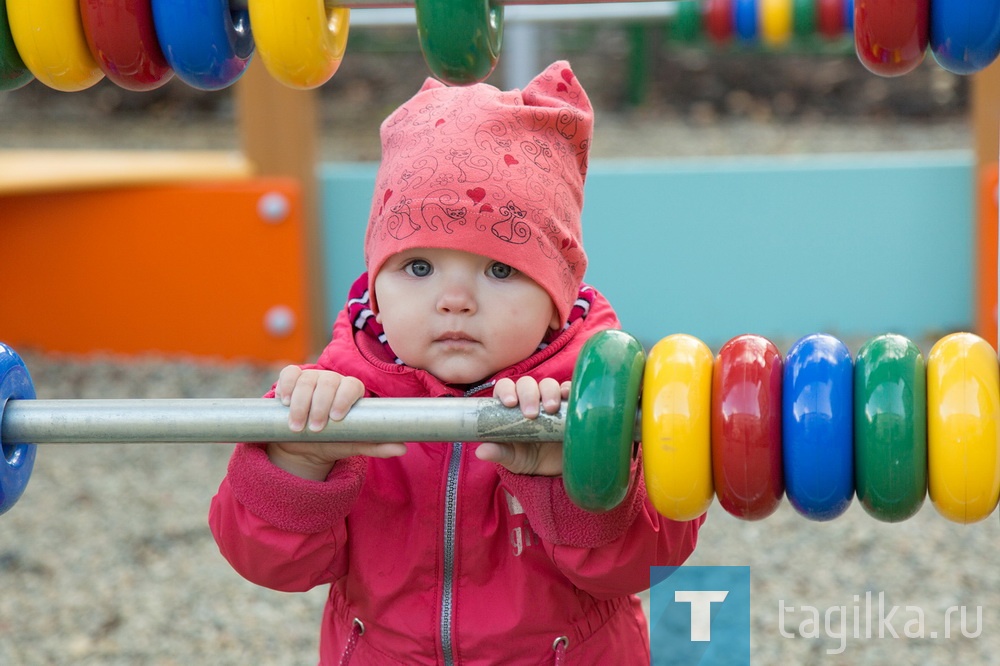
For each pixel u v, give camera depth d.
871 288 5.43
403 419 1.55
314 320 5.41
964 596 3.34
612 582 1.69
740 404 1.48
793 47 5.89
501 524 1.80
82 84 2.00
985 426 1.45
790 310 5.47
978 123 5.29
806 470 1.48
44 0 1.90
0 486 1.65
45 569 3.55
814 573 3.49
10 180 4.85
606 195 5.44
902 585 3.41
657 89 11.46
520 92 1.95
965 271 5.39
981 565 3.52
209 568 3.57
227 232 5.14
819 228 5.42
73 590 3.44
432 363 1.76
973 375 1.47
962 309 5.42
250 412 1.58
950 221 5.38
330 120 10.54
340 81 11.70
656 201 5.43
